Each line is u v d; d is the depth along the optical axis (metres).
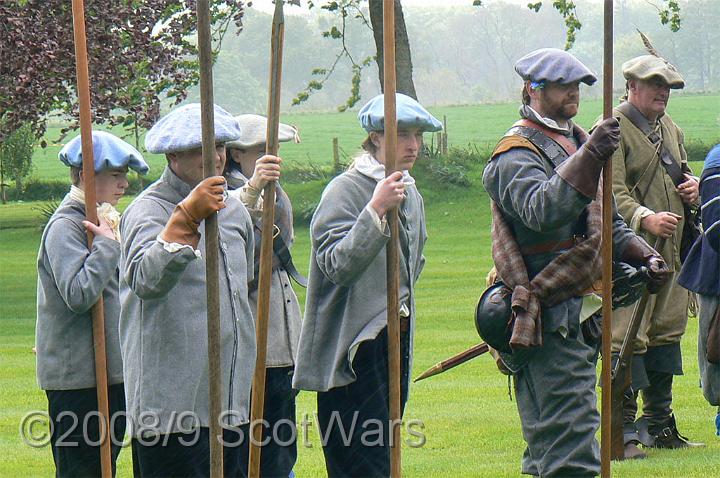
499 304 13.34
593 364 13.40
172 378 11.96
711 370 17.42
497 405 21.45
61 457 14.17
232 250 12.46
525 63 13.59
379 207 12.75
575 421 13.10
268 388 14.95
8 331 36.94
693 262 17.38
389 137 12.08
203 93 10.52
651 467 16.67
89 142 12.46
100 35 39.66
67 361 13.86
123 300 12.18
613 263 13.70
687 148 76.88
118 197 14.00
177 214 11.02
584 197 12.44
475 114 131.38
